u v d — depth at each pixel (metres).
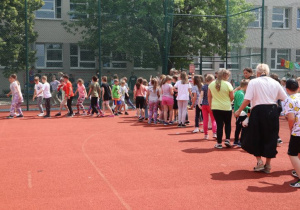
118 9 20.34
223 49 27.08
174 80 14.30
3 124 14.30
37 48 22.98
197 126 11.76
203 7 26.89
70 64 21.44
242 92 9.05
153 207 4.93
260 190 5.68
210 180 6.23
